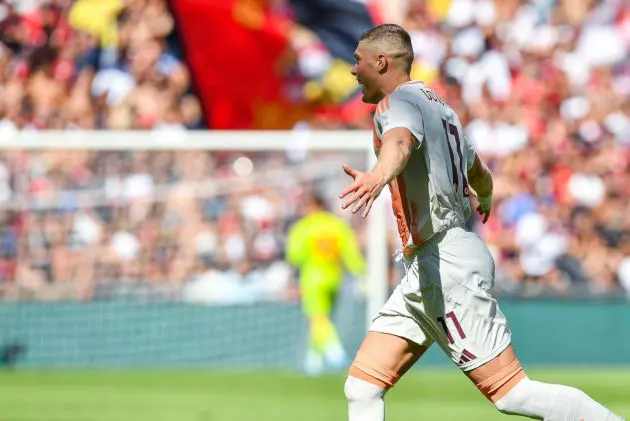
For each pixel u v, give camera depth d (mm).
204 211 53875
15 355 48188
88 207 52625
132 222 53125
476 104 65438
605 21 68000
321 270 46969
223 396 35500
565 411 14984
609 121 65125
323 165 54312
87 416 29812
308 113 64812
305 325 49688
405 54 15844
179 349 49219
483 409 31562
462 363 15414
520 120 64625
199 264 53469
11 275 51156
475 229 58875
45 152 52312
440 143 15289
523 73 66375
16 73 62156
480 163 16672
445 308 15328
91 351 48625
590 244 59438
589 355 48688
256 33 64125
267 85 64312
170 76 63656
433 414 30234
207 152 54281
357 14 65625
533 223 59531
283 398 34844
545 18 67812
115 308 48750
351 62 65125
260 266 53719
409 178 15312
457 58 66562
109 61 63281
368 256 48594
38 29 62781
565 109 65438
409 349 16016
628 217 60719
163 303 49125
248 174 54438
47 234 51812
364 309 51188
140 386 39219
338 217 53625
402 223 15625
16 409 31562
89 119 62375
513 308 48688
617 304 48875
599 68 67000
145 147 46094
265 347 49656
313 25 65438
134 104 62938
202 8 63656
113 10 63375
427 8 67375
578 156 63438
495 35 67062
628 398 34312
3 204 51594
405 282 15820
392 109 14727
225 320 49438
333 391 37281
